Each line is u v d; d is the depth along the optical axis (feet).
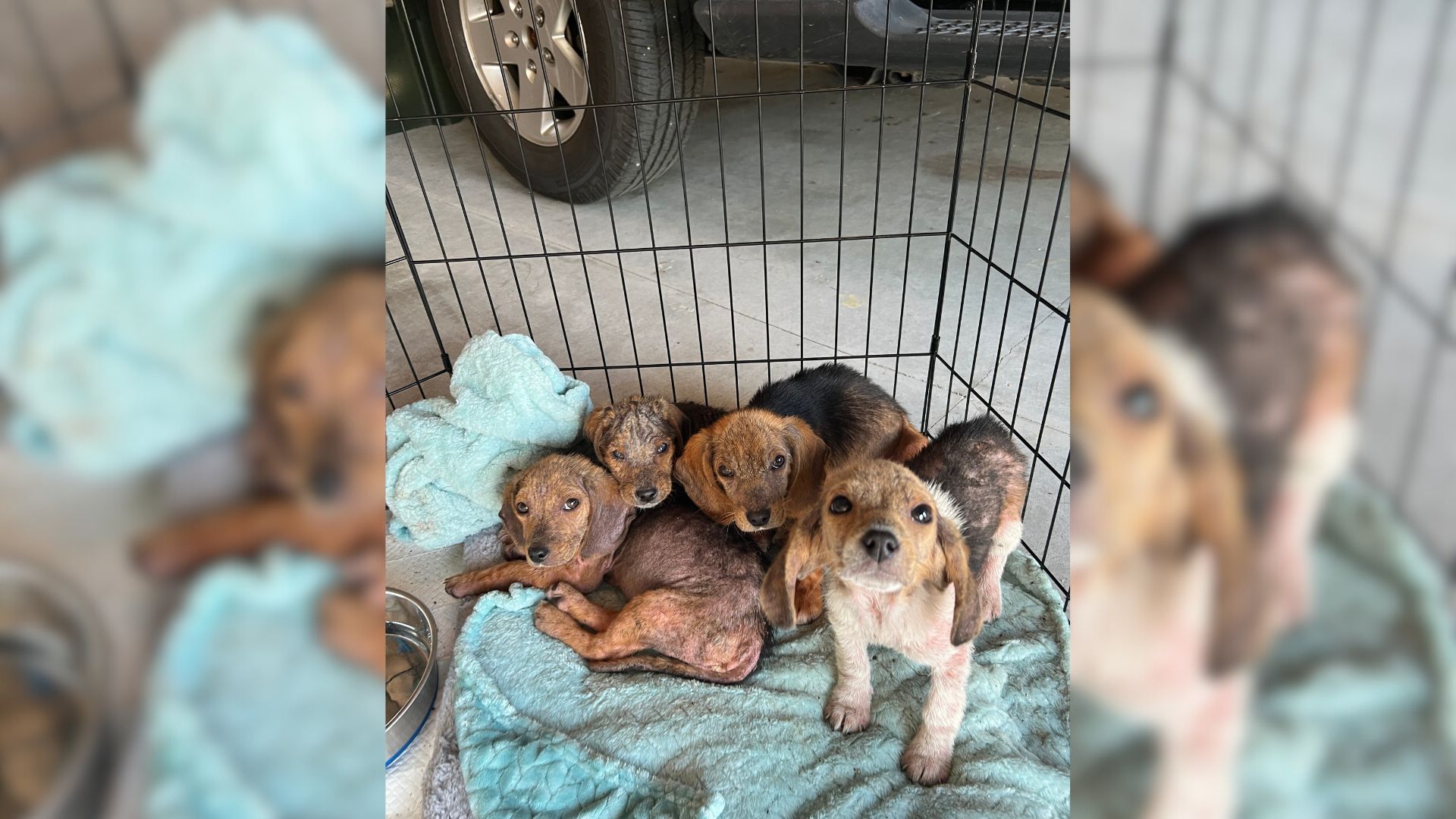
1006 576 7.13
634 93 12.24
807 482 6.96
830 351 10.41
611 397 9.30
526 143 14.70
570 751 5.73
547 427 7.63
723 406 9.66
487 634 6.73
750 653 6.37
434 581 7.61
